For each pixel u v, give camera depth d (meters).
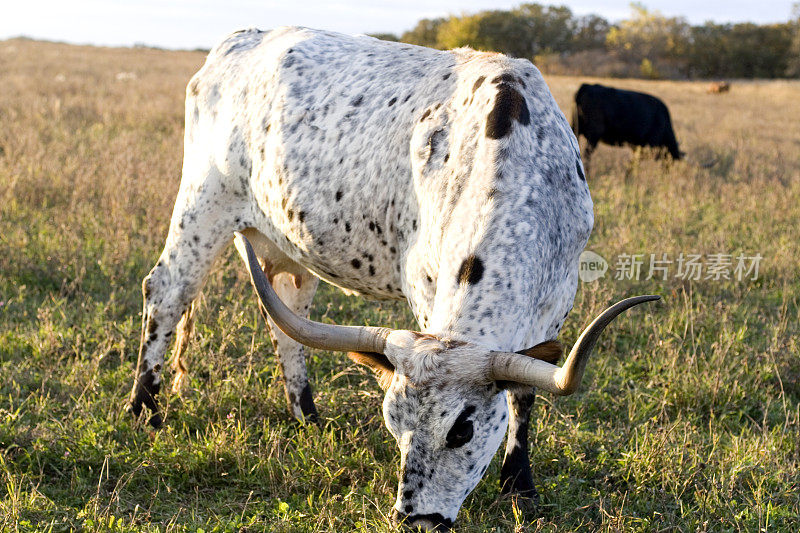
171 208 7.18
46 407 4.19
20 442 3.83
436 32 73.50
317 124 3.81
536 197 3.18
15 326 5.16
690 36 68.94
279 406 4.41
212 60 4.41
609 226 8.14
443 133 3.38
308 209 3.81
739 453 4.08
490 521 3.46
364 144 3.65
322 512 3.36
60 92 15.28
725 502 3.60
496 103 3.27
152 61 28.12
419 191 3.39
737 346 5.39
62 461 3.75
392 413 2.75
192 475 3.76
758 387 4.98
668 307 6.16
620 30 68.31
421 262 3.39
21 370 4.57
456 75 3.54
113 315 5.43
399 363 2.71
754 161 12.19
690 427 4.39
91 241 6.54
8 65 21.00
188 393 4.46
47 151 9.38
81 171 8.08
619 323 5.75
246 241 2.82
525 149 3.24
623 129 12.00
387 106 3.66
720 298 6.33
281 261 4.39
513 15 69.75
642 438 4.19
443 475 2.76
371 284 3.87
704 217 8.67
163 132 12.04
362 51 4.02
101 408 4.23
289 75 3.99
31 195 7.54
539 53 67.12
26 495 3.42
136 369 4.47
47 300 5.61
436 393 2.67
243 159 4.07
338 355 5.02
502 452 4.02
